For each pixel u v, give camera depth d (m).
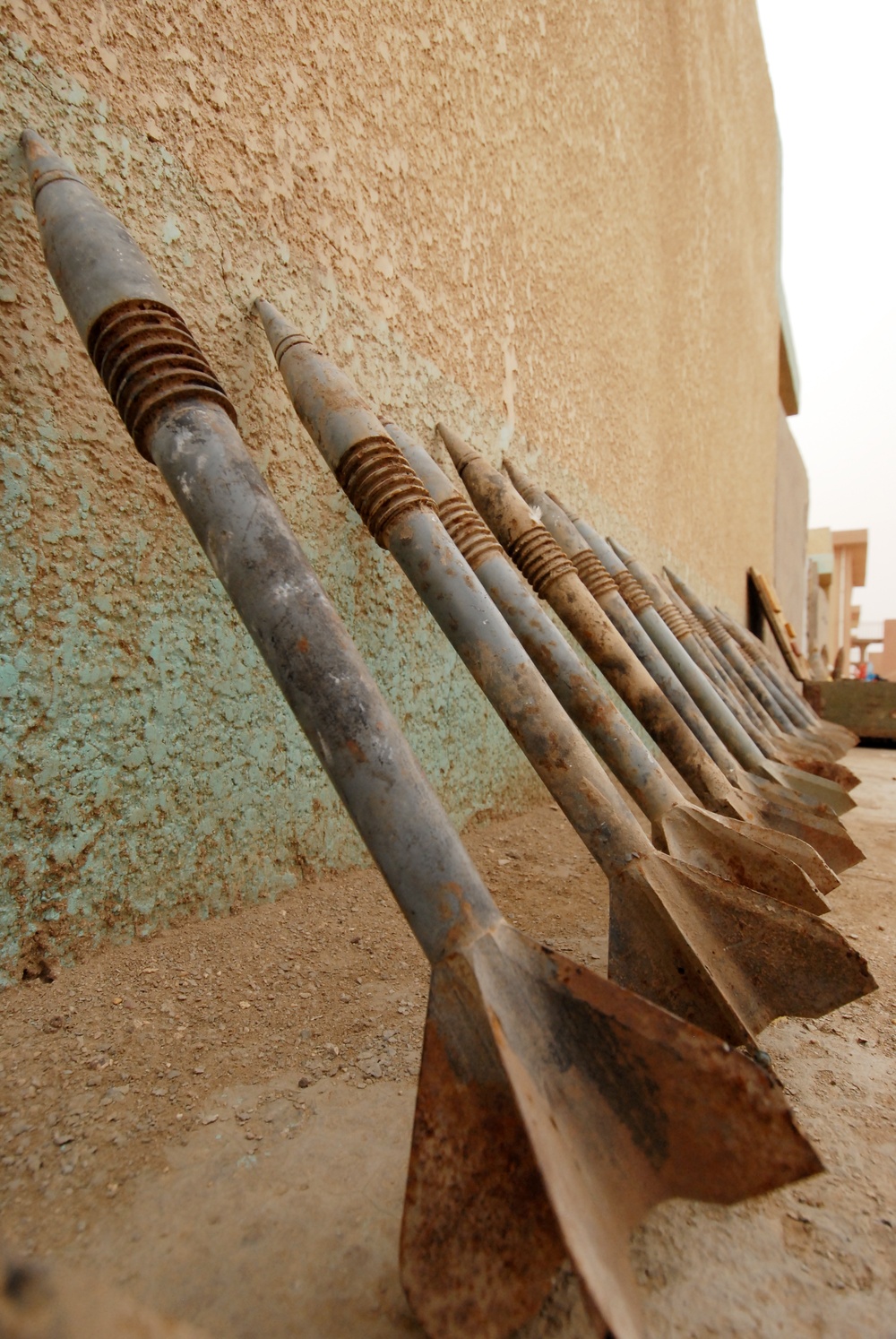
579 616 1.70
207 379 0.92
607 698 1.43
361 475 1.24
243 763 1.34
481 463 1.79
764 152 7.41
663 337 3.90
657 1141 0.64
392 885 0.75
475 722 2.01
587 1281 0.47
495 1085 0.63
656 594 2.76
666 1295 0.61
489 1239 0.56
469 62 2.05
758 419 7.35
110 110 1.13
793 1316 0.60
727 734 2.23
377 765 0.78
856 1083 0.93
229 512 0.84
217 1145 0.78
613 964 1.05
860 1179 0.76
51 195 0.96
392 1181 0.73
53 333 1.06
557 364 2.62
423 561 1.24
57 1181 0.72
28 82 1.03
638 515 3.46
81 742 1.10
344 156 1.59
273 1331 0.57
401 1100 0.86
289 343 1.30
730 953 1.00
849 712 4.77
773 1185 0.59
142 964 1.11
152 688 1.19
